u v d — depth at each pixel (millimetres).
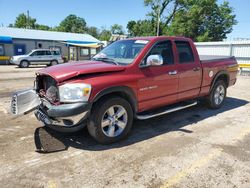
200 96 6027
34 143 4219
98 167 3477
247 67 16297
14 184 3057
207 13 43312
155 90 4707
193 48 5605
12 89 9492
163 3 40969
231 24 46469
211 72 6043
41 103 4145
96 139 4102
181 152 3965
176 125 5285
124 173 3330
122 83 4121
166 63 4934
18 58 23125
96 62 4527
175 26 41438
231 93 9156
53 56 25250
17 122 5301
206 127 5184
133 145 4215
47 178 3191
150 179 3197
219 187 3033
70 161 3633
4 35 30875
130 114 4383
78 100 3719
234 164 3592
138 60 4441
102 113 3994
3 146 4094
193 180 3178
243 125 5340
